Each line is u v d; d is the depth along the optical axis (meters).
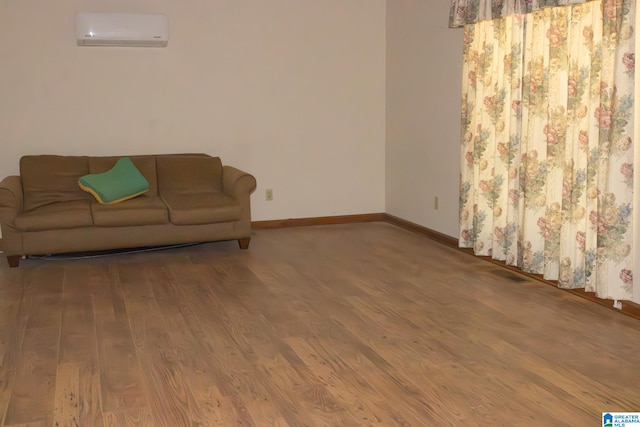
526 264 4.65
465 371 3.16
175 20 6.18
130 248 5.81
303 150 6.75
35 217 5.07
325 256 5.47
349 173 6.94
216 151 6.50
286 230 6.61
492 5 4.80
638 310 3.84
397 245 5.87
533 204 4.56
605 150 3.90
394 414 2.74
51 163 5.64
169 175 5.92
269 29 6.47
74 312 4.09
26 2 5.77
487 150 5.04
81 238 5.24
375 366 3.23
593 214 4.10
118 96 6.14
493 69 4.91
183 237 5.51
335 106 6.79
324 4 6.59
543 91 4.42
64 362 3.30
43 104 5.94
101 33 5.81
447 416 2.72
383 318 3.93
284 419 2.71
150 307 4.18
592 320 3.85
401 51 6.49
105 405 2.84
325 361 3.30
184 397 2.91
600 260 3.97
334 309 4.10
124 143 6.22
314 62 6.65
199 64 6.32
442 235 5.94
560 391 2.93
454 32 5.55
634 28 3.68
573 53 4.12
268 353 3.41
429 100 6.04
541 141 4.48
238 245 5.93
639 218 3.80
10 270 5.10
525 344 3.49
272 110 6.60
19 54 5.82
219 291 4.50
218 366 3.25
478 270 4.98
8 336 3.67
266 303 4.23
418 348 3.45
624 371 3.13
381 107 6.94
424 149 6.19
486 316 3.94
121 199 5.45
